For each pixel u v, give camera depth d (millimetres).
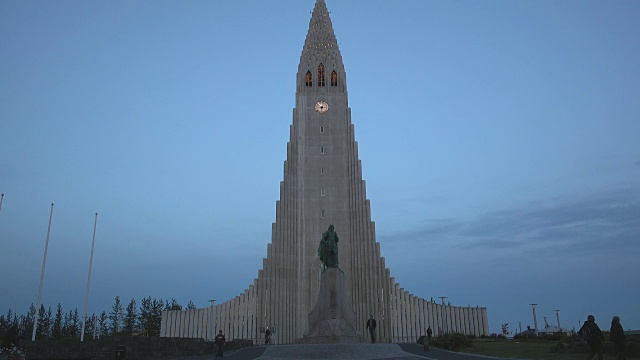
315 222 80000
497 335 72812
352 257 78312
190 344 43375
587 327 24594
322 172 82500
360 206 80000
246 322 74312
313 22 93250
